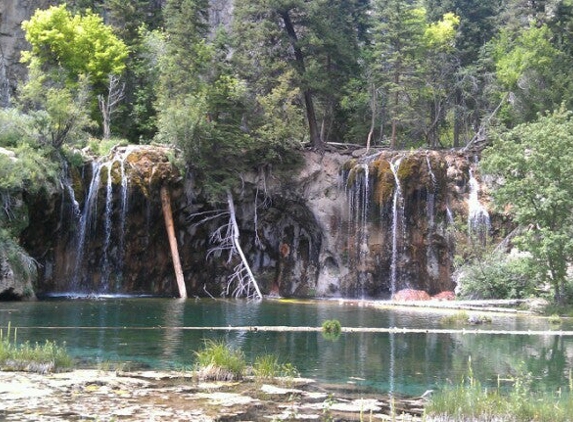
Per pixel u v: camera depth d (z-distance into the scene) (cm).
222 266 4262
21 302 3009
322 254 4303
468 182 4188
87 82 3950
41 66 4672
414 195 4141
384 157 4275
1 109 3678
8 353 1379
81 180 3725
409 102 5053
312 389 1265
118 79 4409
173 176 3872
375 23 5475
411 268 4119
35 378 1251
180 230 4097
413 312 2991
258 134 4222
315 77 4528
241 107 4247
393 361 1609
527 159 3092
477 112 5472
